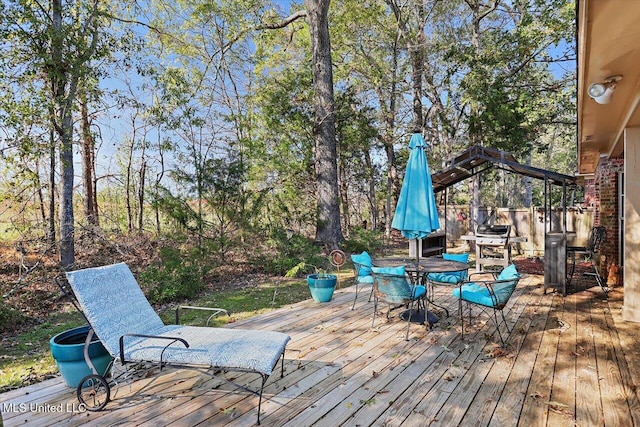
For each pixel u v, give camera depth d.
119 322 2.99
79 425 2.42
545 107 11.40
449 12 14.11
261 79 14.76
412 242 7.66
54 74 6.25
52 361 3.76
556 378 3.07
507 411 2.57
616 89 3.55
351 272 8.80
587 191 11.05
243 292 6.98
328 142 10.63
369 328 4.38
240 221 8.60
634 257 4.59
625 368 3.25
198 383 3.01
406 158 17.42
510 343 3.87
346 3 13.13
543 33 10.27
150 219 9.73
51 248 7.36
